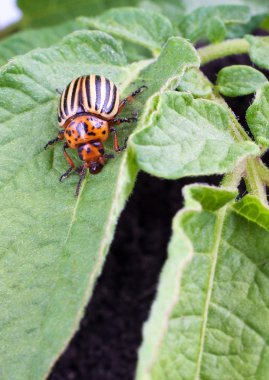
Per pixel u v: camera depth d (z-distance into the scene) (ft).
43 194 0.22
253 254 0.20
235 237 0.21
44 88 0.24
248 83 0.24
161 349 0.18
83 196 0.21
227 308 0.20
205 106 0.21
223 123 0.21
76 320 0.18
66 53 0.25
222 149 0.20
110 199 0.20
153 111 0.20
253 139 0.24
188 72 0.24
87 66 0.25
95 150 0.23
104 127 0.23
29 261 0.20
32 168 0.22
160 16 0.28
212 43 0.28
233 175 0.22
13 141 0.23
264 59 0.25
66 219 0.21
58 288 0.19
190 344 0.19
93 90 0.23
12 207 0.22
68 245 0.20
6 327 0.19
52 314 0.19
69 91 0.23
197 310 0.19
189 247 0.16
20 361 0.19
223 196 0.20
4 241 0.21
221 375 0.19
